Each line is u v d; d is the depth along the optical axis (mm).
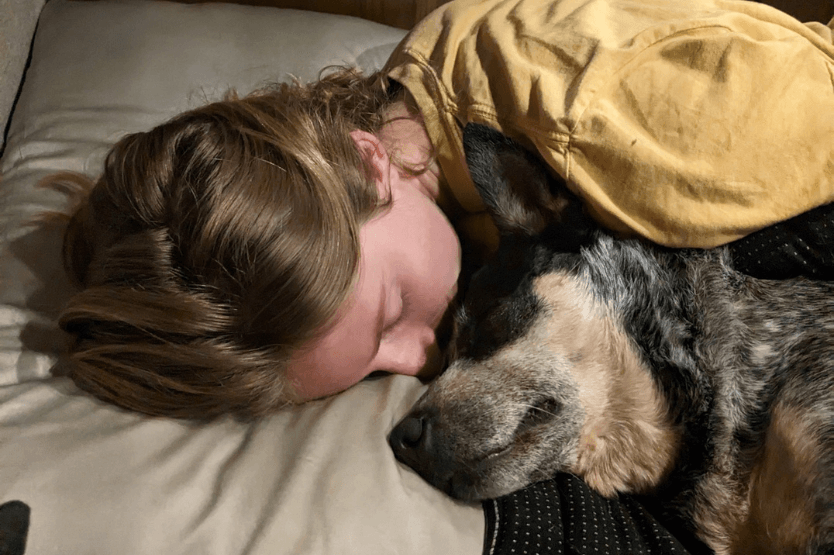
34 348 1443
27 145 1938
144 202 1244
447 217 1605
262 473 1125
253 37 2178
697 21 1339
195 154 1240
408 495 1139
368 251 1278
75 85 2061
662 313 1287
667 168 1217
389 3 2551
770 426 1188
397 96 1630
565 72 1349
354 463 1140
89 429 1164
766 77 1240
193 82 2082
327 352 1230
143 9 2232
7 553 958
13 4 2143
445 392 1280
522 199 1383
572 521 1173
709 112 1226
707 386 1246
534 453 1271
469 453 1226
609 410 1302
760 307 1260
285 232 1167
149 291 1207
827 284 1241
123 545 979
